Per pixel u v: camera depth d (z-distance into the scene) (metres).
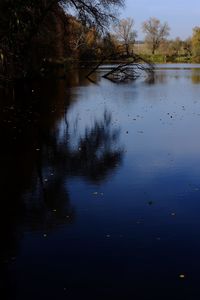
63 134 20.31
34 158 16.02
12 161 15.67
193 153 16.34
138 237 9.64
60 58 67.06
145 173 14.04
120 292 7.67
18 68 39.41
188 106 29.47
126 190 12.54
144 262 8.61
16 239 9.69
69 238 9.66
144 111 27.42
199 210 11.03
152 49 135.62
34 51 44.62
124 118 24.75
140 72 72.81
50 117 25.23
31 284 7.98
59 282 8.02
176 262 8.58
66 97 35.72
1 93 36.88
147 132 20.44
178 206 11.32
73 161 15.66
